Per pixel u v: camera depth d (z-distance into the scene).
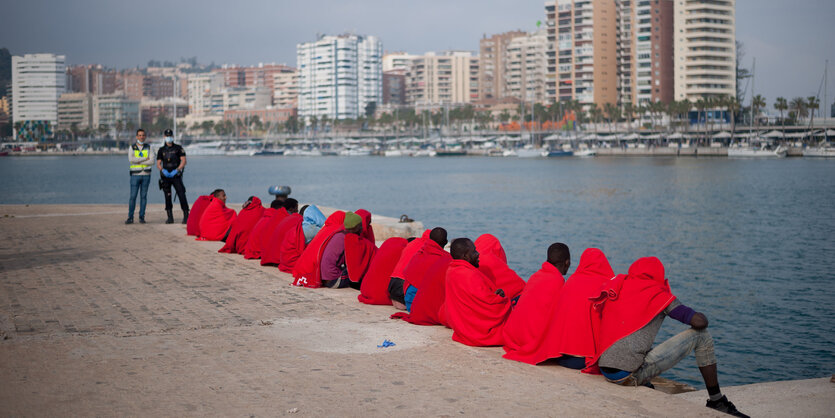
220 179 155.38
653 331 7.69
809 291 34.34
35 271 15.10
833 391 7.83
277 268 15.46
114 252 17.66
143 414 6.79
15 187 129.50
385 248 11.95
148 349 9.07
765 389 7.98
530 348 8.57
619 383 7.70
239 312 11.33
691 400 7.68
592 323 8.20
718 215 75.81
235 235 17.42
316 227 14.88
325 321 10.70
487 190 116.75
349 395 7.34
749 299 32.44
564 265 9.05
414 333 9.99
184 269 15.33
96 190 121.44
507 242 56.44
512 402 7.16
